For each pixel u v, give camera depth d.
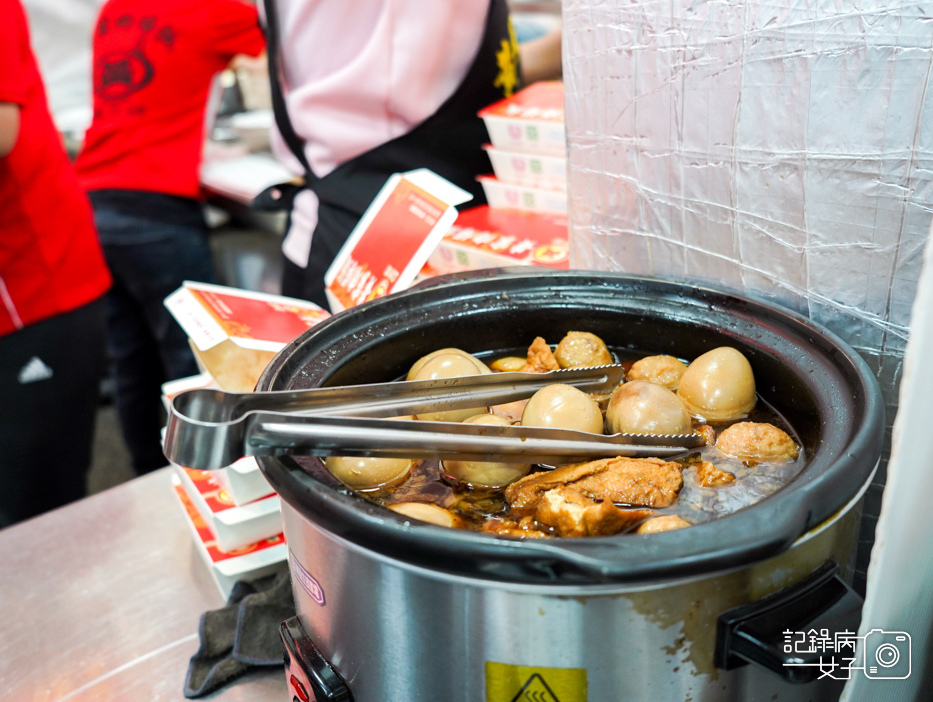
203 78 1.98
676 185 0.72
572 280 0.74
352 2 1.15
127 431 2.26
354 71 1.17
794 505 0.39
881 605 0.43
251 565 0.77
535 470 0.59
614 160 0.77
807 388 0.56
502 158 1.14
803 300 0.66
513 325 0.74
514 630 0.41
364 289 0.87
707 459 0.57
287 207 1.44
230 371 0.73
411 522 0.39
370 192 1.24
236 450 0.42
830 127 0.59
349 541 0.41
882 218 0.59
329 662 0.52
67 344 1.55
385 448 0.46
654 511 0.51
